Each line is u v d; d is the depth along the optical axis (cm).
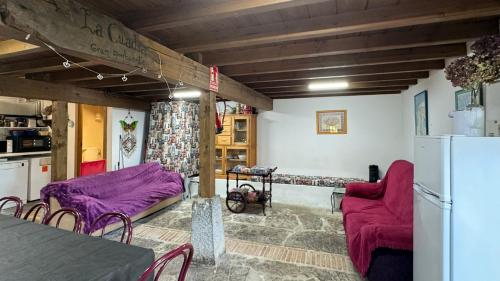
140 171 464
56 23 131
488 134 202
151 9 173
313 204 482
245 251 291
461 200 138
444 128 292
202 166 277
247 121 561
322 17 187
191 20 169
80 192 334
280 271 249
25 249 125
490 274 136
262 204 428
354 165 524
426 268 162
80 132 500
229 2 157
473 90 175
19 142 471
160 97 542
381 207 326
